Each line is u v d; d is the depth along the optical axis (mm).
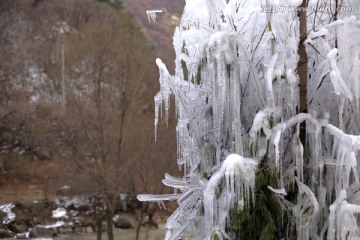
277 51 3045
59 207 19016
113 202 17578
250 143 2941
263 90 3141
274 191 2832
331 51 2826
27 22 33656
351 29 2918
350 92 2834
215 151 3258
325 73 3031
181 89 3434
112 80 21297
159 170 18500
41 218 18422
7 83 25766
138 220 18766
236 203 2918
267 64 3090
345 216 2740
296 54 2973
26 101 25469
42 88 27969
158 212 17656
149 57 22672
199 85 3271
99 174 17953
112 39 23328
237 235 3029
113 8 39125
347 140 2795
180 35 3479
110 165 18391
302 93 3020
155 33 25719
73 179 19172
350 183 3035
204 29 3283
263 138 2924
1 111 24188
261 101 3020
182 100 3299
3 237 16750
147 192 18453
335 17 3076
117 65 21781
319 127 2922
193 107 3352
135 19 31125
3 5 30391
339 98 3047
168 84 3348
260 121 2896
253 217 2957
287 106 3037
